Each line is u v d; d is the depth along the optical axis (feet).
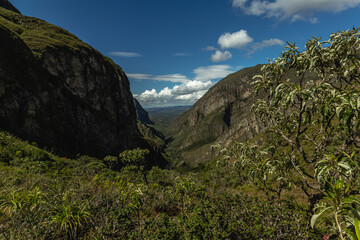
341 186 5.47
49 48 205.57
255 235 11.58
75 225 12.41
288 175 12.80
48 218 12.89
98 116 265.95
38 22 291.17
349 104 6.96
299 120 9.78
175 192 22.09
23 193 15.11
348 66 9.29
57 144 177.37
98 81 274.36
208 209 15.20
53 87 196.75
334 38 9.36
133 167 55.52
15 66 153.58
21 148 65.05
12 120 139.54
